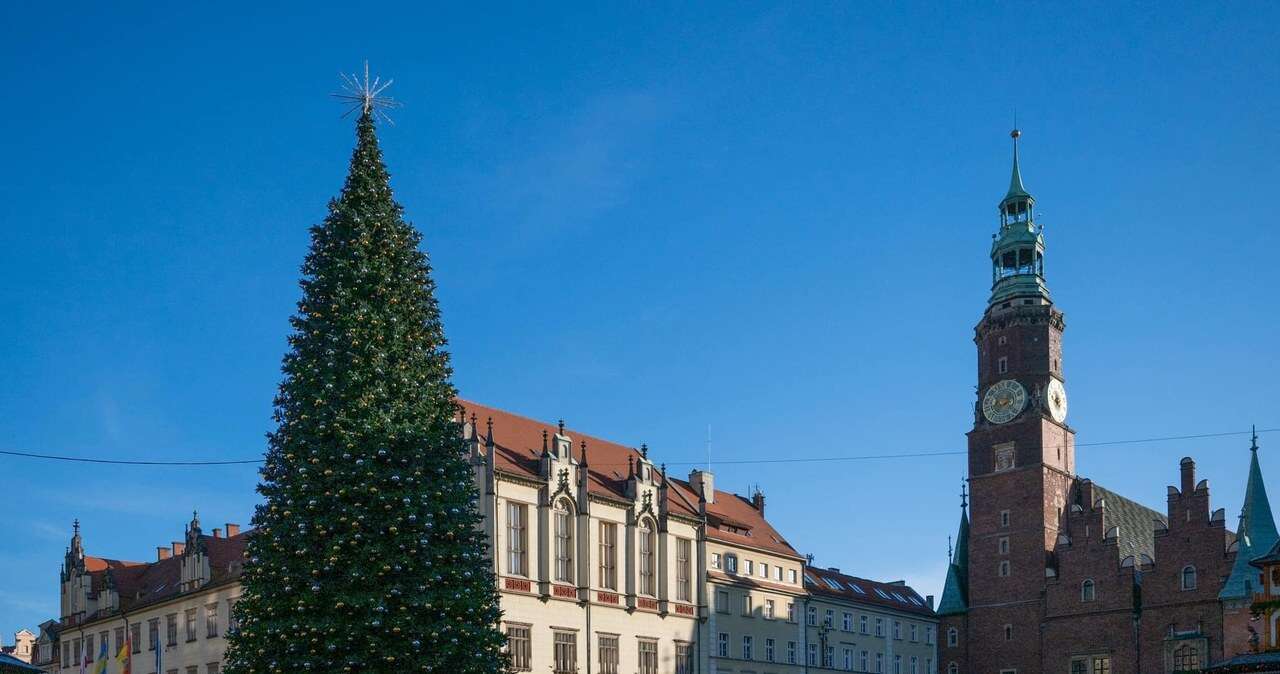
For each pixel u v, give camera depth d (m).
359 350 56.19
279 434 56.38
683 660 99.50
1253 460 118.50
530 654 84.75
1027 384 134.75
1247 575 113.12
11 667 57.03
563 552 89.69
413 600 53.31
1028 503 131.38
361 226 58.47
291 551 54.12
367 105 61.34
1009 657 129.50
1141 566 121.50
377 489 53.84
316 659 52.16
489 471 83.81
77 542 112.25
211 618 89.88
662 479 101.12
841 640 120.69
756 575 111.25
